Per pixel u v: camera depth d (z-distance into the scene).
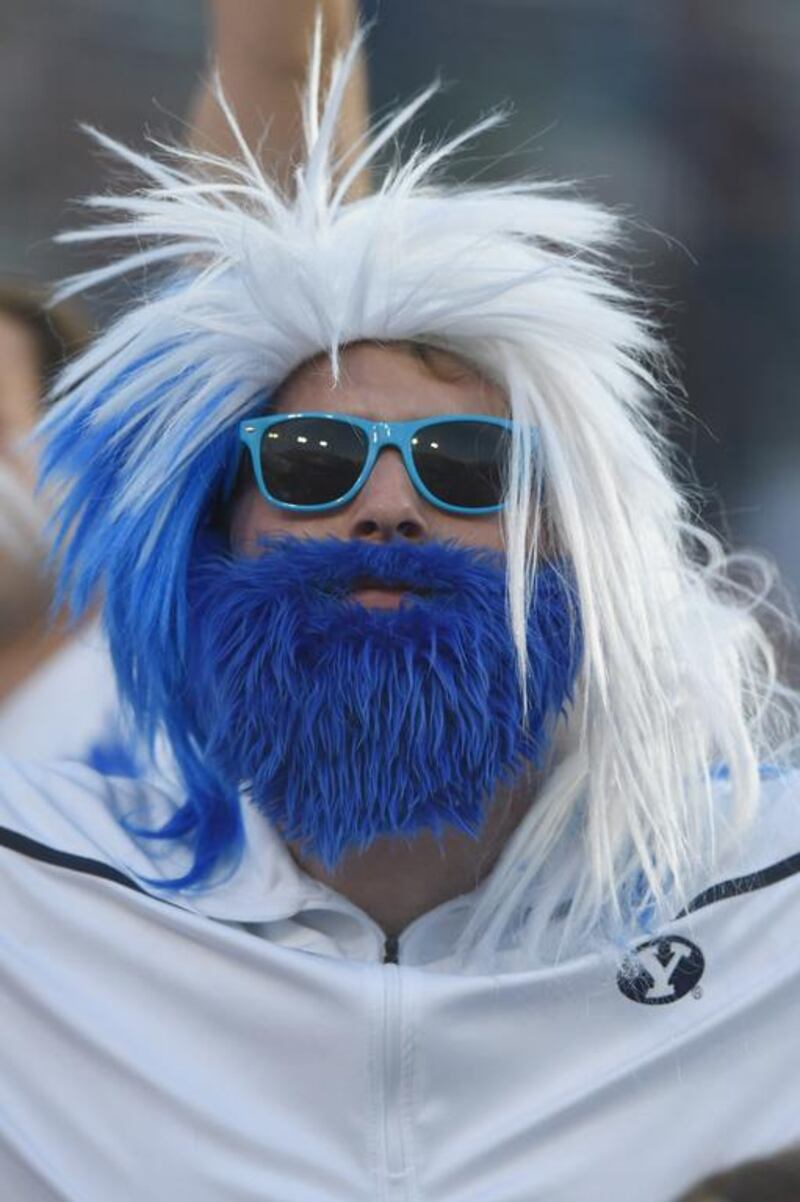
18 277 7.04
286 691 4.68
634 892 5.07
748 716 5.71
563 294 5.07
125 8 16.08
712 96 17.56
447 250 4.99
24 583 6.43
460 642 4.66
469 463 4.86
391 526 4.81
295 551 4.76
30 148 15.52
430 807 4.74
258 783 4.82
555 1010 4.91
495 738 4.74
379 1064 4.80
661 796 5.00
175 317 5.06
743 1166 4.31
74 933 4.99
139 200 5.27
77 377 5.24
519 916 5.09
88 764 5.60
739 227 17.48
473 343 4.97
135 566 5.07
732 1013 4.96
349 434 4.85
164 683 5.13
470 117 16.23
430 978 4.86
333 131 5.37
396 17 16.00
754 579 6.80
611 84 17.22
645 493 5.06
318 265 4.91
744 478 16.53
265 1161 4.77
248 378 5.00
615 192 17.09
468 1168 4.81
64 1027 4.88
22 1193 4.82
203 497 5.04
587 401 5.00
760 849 5.18
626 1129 4.87
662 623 5.07
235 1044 4.89
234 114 5.95
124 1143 4.80
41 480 5.34
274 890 5.04
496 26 16.47
